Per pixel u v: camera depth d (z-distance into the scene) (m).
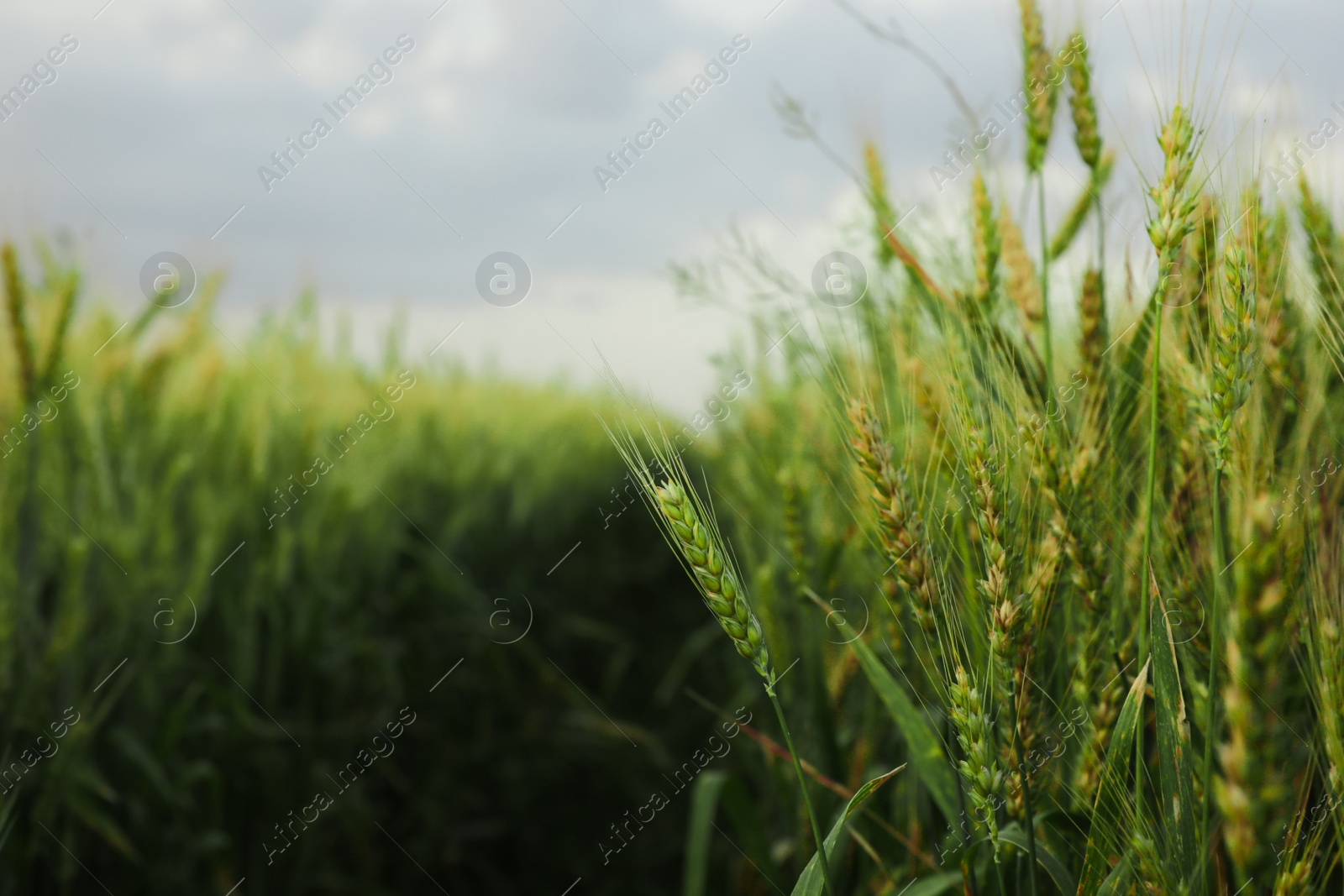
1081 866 0.72
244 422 1.59
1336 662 0.65
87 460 1.29
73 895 1.16
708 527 0.70
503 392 2.94
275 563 1.53
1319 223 0.77
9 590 1.13
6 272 1.15
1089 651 0.72
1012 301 0.78
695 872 0.85
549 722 1.86
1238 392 0.67
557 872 1.63
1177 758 0.66
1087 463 0.73
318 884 1.42
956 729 0.70
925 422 0.78
